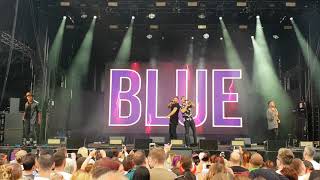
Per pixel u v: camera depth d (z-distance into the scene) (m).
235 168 6.00
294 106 20.44
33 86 17.58
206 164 7.47
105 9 18.66
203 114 20.48
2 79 16.05
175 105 15.26
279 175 4.23
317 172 3.80
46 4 17.92
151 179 4.97
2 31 15.39
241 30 20.44
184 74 20.88
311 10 18.08
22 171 4.77
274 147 12.84
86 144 14.98
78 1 17.97
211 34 21.17
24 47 16.91
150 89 20.70
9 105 15.95
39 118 15.63
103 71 22.28
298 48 19.84
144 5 18.41
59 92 20.09
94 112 21.84
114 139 15.09
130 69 20.88
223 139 20.23
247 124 20.69
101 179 2.47
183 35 21.36
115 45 21.77
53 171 5.36
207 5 18.33
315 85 18.19
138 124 20.38
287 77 20.91
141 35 21.45
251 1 17.84
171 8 18.61
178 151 12.41
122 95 20.62
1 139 14.88
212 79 20.84
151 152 5.18
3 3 15.26
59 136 19.00
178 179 4.70
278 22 19.61
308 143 13.71
